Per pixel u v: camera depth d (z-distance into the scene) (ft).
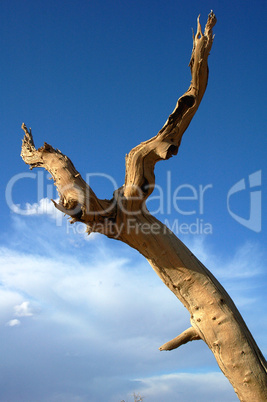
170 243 16.99
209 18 15.33
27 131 19.65
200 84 15.74
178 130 16.40
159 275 17.43
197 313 16.90
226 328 16.37
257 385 15.84
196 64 15.34
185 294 17.08
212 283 16.99
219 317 16.49
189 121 16.37
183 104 15.92
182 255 16.97
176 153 16.96
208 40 15.23
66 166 16.94
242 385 16.06
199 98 15.99
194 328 17.13
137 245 17.13
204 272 17.08
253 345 16.46
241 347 16.20
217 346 16.44
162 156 16.34
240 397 16.24
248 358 16.10
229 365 16.26
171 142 16.44
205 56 15.23
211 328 16.55
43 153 18.10
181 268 16.89
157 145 16.48
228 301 16.96
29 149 19.13
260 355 16.44
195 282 16.85
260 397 15.83
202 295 16.79
